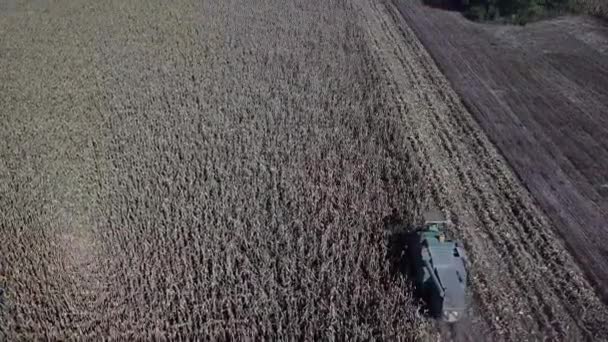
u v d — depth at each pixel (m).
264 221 16.62
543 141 20.64
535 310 13.72
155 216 16.86
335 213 16.59
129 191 18.30
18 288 14.65
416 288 14.08
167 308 13.86
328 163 19.27
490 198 17.67
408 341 12.98
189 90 25.03
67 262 15.47
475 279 14.63
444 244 14.02
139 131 21.81
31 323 13.60
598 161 19.39
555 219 16.64
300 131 21.16
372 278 14.45
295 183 18.20
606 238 15.88
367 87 24.67
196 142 20.80
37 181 19.02
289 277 14.41
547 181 18.39
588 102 23.34
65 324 13.63
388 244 15.58
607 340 12.87
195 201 17.44
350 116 22.22
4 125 22.95
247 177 18.53
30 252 15.81
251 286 14.45
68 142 21.42
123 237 16.19
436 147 20.41
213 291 14.10
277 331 13.16
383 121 21.72
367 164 19.23
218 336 13.34
